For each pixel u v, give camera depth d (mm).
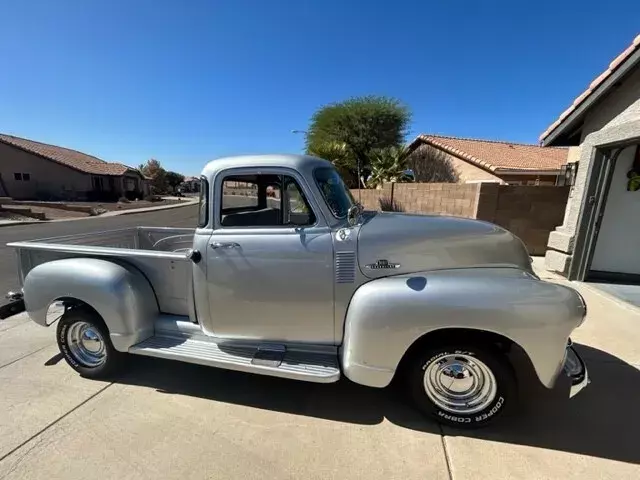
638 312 4664
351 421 2631
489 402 2434
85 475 2146
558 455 2277
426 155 22422
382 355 2424
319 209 2619
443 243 2615
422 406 2529
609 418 2627
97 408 2799
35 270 3189
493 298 2248
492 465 2203
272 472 2164
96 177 36906
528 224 8438
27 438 2459
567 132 6590
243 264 2707
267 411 2758
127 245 4680
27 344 3953
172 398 2936
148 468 2197
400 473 2150
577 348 3691
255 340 2879
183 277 3094
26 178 32469
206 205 2785
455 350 2402
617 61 4969
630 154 5828
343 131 23719
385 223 2736
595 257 6254
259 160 2709
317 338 2742
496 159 18328
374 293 2430
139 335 3053
